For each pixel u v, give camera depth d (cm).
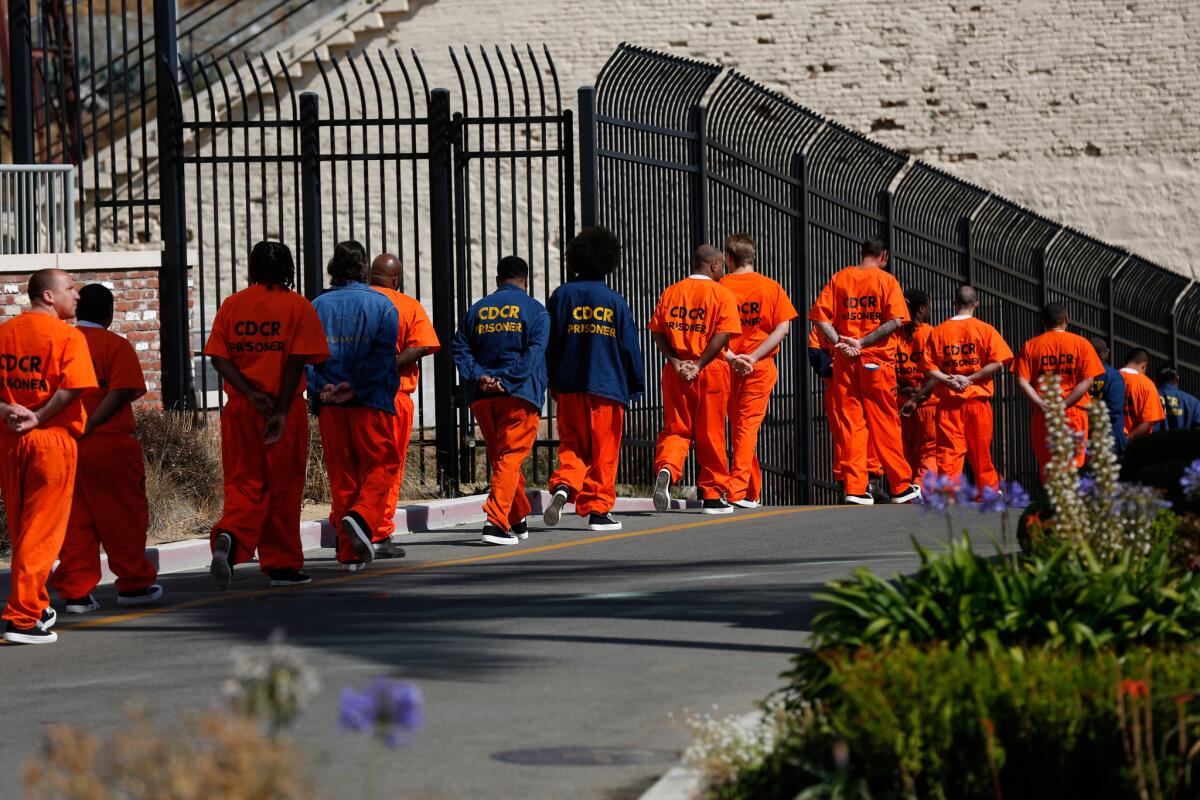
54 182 5541
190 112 8594
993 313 7162
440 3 9150
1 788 1789
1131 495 2133
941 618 1848
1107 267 8112
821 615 1911
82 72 9000
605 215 5125
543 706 2159
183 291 5372
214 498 4509
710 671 2362
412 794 1734
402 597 3181
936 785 1510
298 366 3359
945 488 1977
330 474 3709
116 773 1102
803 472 5816
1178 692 1560
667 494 4500
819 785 1496
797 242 5844
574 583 3278
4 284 5172
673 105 5422
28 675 2536
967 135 9394
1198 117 9306
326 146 8756
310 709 2162
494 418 4034
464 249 5059
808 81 9406
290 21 9450
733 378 4694
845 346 5000
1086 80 9369
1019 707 1529
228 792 1040
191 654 2642
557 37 9206
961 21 9406
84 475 3189
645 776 1809
